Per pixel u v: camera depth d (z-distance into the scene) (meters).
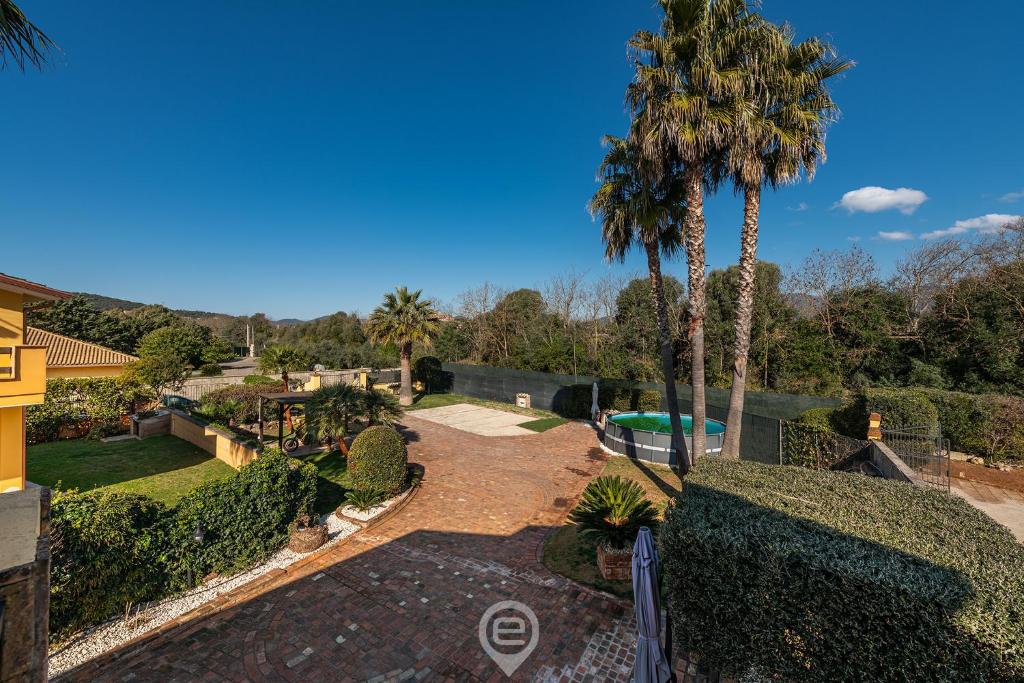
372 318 24.77
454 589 6.69
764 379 22.52
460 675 5.00
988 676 2.62
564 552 7.83
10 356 8.73
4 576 3.17
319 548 7.98
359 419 13.65
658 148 9.43
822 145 9.28
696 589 3.93
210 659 5.20
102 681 4.83
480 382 27.05
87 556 5.66
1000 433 10.64
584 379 22.23
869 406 11.12
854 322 20.83
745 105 8.78
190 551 6.74
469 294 36.62
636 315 28.59
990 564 3.21
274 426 17.84
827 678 3.29
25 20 5.32
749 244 9.74
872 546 3.47
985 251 17.38
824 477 5.28
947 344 17.38
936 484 8.45
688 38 8.93
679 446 11.23
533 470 13.00
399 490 10.68
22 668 3.20
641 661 4.16
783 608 3.47
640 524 7.04
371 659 5.23
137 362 18.55
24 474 9.23
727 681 4.02
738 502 4.43
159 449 14.94
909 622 2.94
